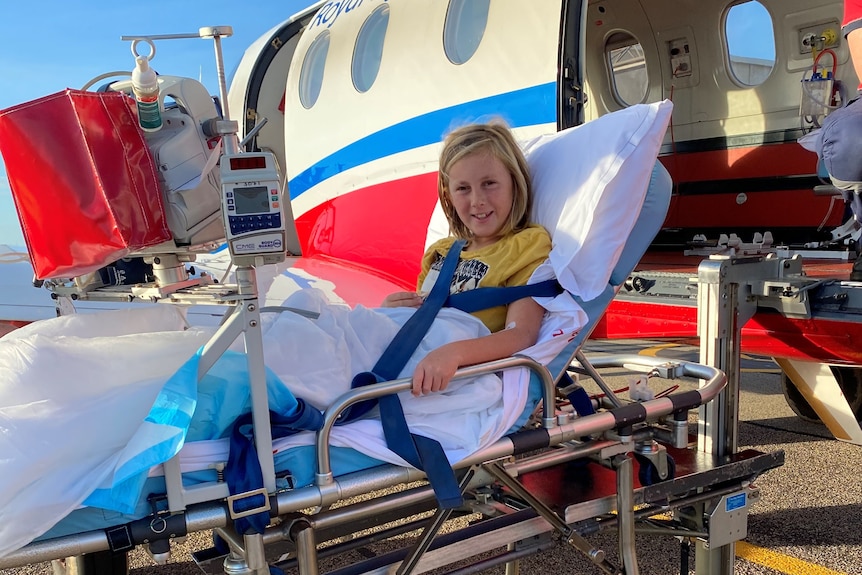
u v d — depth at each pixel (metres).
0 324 4.43
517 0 4.42
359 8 6.06
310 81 6.61
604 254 2.00
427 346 1.82
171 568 2.98
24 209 1.51
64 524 1.34
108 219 1.49
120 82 1.74
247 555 1.40
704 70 6.03
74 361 1.42
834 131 2.66
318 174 6.33
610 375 5.68
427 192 5.01
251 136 1.63
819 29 5.17
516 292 1.95
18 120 1.44
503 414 1.69
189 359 1.46
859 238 2.90
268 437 1.41
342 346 1.71
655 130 2.03
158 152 1.57
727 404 2.35
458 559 1.77
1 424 1.30
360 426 1.60
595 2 6.51
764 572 2.74
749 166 5.76
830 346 2.88
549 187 2.19
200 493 1.38
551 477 2.23
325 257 5.98
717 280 2.29
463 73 4.75
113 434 1.39
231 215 1.34
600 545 3.02
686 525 2.28
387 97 5.41
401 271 5.11
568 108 4.14
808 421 4.54
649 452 2.04
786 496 3.43
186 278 1.77
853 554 2.85
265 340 1.62
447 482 1.53
